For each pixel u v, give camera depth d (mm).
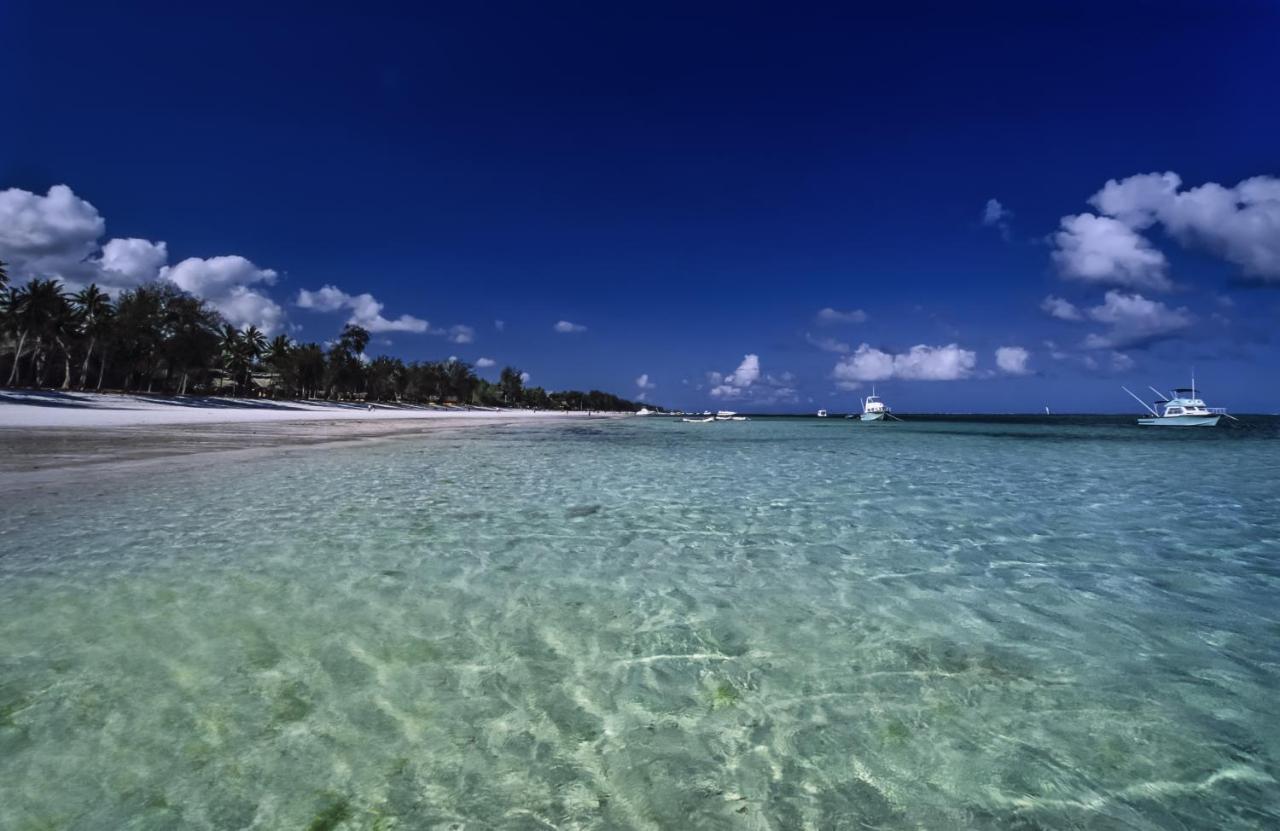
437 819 2758
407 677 4152
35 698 3721
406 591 5961
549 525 9086
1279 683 4145
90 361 66250
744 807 2883
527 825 2730
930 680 4191
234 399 70312
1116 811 2854
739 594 6023
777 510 10531
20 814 2701
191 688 3904
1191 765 3211
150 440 23156
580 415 148625
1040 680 4188
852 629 5125
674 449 26328
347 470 15484
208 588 5883
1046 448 28688
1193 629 5137
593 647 4723
